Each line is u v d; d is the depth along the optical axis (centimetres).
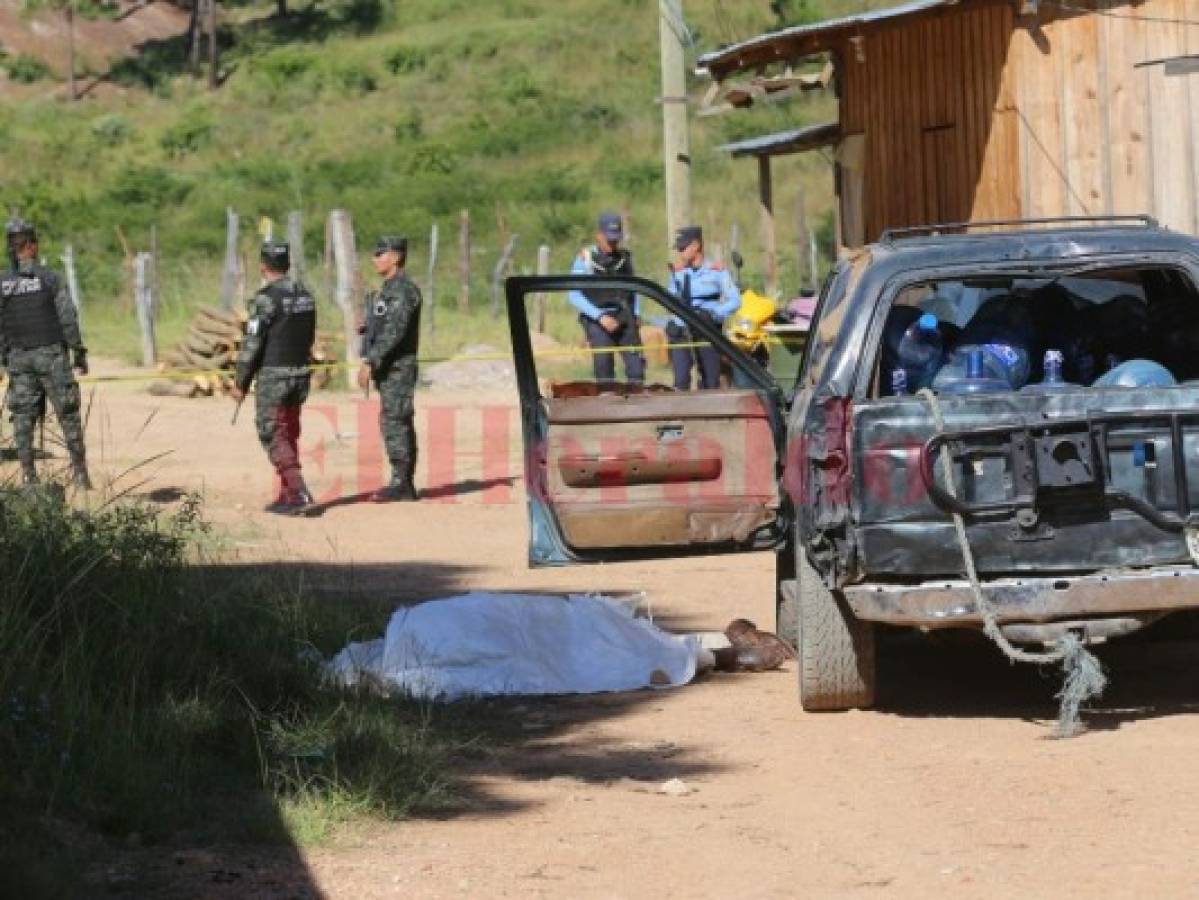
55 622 1450
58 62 14875
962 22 3416
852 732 1447
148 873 1071
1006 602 1362
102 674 1409
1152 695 1538
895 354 1551
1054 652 1373
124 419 4309
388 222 9831
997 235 1499
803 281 7388
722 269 3350
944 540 1378
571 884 1055
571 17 14712
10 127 12706
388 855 1119
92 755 1222
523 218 9719
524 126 11669
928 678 1655
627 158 10900
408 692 1585
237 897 1027
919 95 3575
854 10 12431
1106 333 1595
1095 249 1468
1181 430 1370
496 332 6216
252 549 2542
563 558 1662
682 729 1485
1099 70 3108
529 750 1427
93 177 11525
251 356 2912
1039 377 1575
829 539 1412
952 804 1208
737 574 2303
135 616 1525
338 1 16050
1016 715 1485
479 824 1197
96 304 7794
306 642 1675
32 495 1766
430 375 5106
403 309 3064
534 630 1678
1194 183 2955
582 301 3291
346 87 13338
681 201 3709
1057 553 1372
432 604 1700
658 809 1232
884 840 1133
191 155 12056
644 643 1697
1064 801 1198
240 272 6838
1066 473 1359
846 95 3856
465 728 1498
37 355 2852
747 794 1269
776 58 3619
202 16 15825
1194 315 1585
